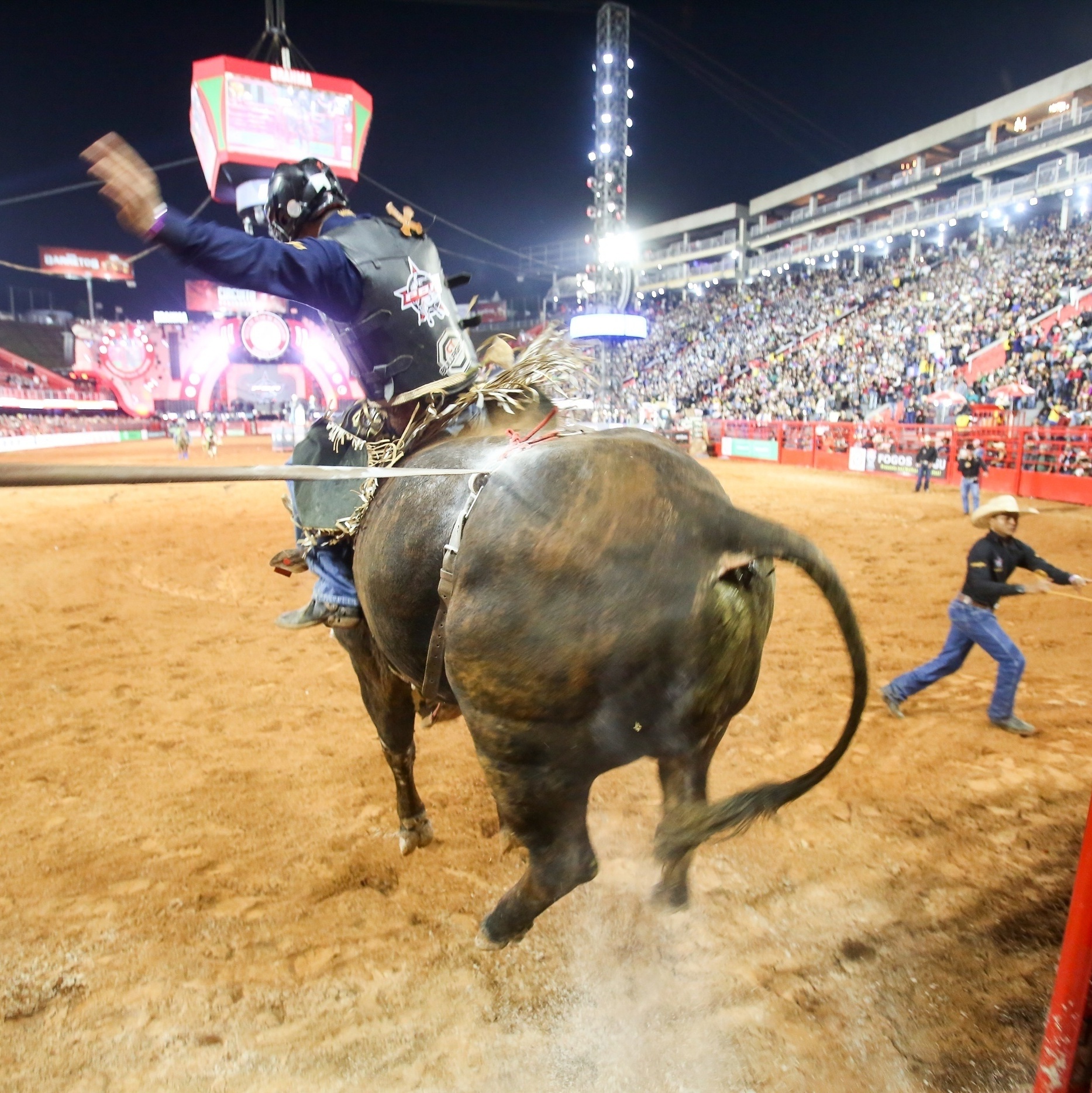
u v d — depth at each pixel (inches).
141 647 299.9
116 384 2111.2
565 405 118.7
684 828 85.4
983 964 127.2
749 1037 114.6
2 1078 109.7
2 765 202.1
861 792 181.5
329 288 111.8
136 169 89.5
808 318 1648.6
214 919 141.6
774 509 645.9
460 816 175.3
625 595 84.7
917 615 329.1
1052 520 569.3
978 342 1150.3
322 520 121.1
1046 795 178.4
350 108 973.2
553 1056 112.4
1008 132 1569.9
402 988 125.2
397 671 116.4
